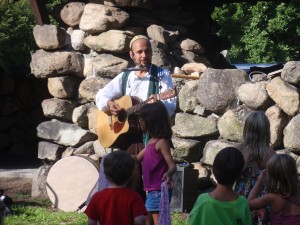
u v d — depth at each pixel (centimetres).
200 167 1023
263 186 632
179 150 1038
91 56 1183
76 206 1062
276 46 3005
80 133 1170
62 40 1191
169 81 819
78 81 1205
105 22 1145
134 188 755
